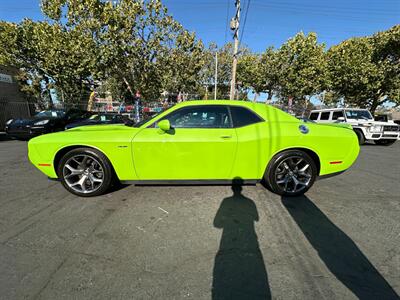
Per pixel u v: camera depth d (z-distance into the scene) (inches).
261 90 815.7
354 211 114.7
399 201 127.8
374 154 282.7
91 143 119.2
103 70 535.5
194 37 581.0
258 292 64.2
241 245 86.1
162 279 68.7
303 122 130.5
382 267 74.4
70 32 530.3
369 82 643.5
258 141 121.1
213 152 119.7
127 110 809.5
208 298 61.9
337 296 62.9
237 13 550.6
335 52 721.6
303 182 130.4
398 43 583.5
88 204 119.1
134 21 480.1
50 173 125.4
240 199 126.1
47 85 697.6
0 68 595.5
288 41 666.2
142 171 121.9
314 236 92.4
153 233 93.4
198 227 98.2
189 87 689.6
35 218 104.6
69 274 70.2
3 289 64.1
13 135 350.0
